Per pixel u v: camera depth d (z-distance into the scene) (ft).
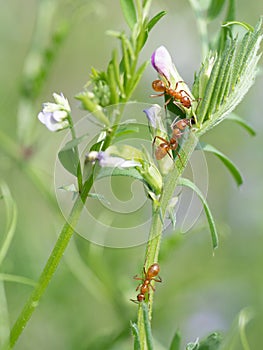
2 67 1.06
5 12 1.09
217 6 0.57
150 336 0.43
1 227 0.91
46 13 0.77
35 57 0.77
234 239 1.02
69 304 0.88
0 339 0.54
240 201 1.08
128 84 0.43
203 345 0.48
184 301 0.88
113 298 0.71
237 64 0.46
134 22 0.45
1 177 0.91
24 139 0.77
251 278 0.98
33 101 0.77
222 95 0.46
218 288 0.94
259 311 0.94
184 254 0.96
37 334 0.86
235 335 0.60
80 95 0.43
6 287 0.85
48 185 0.76
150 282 0.45
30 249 0.90
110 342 0.67
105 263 0.77
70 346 0.87
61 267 0.87
